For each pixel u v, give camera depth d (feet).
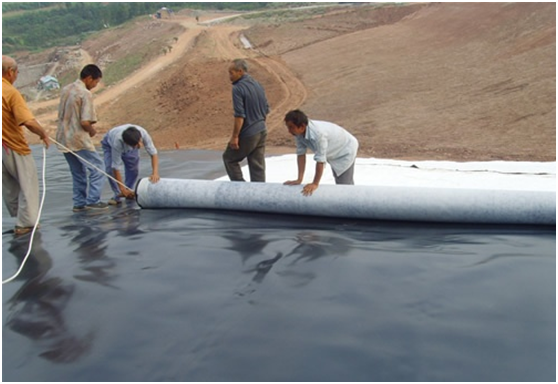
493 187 22.77
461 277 12.25
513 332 9.86
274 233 16.03
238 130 19.57
